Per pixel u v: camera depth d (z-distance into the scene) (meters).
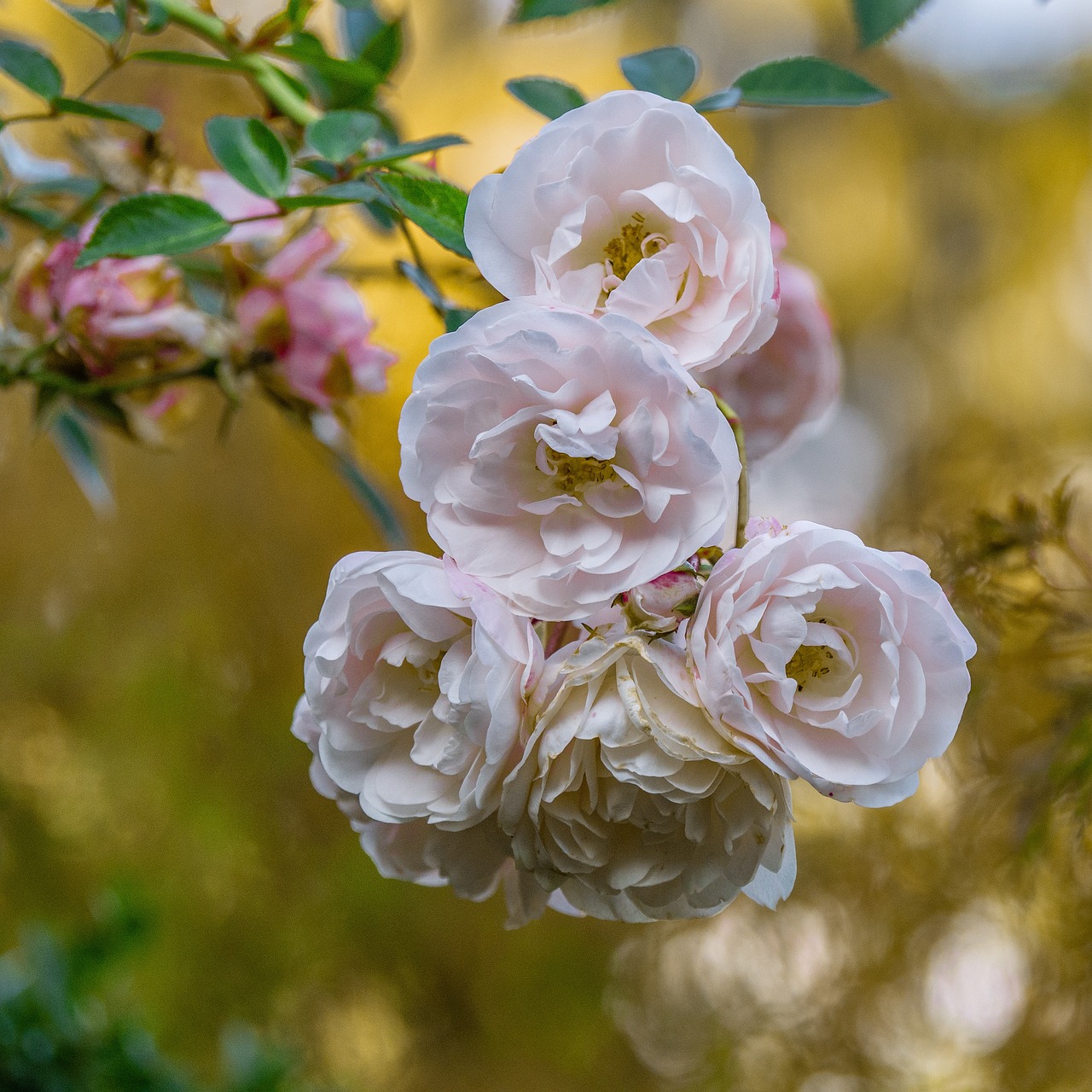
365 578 0.77
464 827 0.77
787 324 0.93
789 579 0.76
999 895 1.16
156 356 0.87
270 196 0.80
